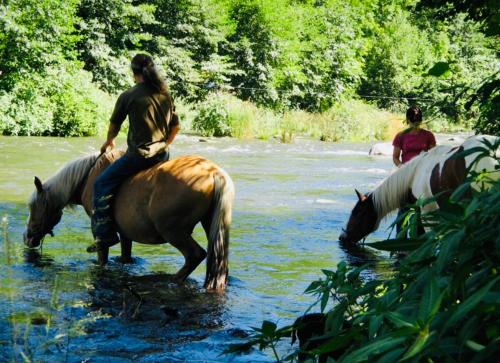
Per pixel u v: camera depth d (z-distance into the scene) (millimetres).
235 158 20297
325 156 22562
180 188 6117
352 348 2465
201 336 4992
